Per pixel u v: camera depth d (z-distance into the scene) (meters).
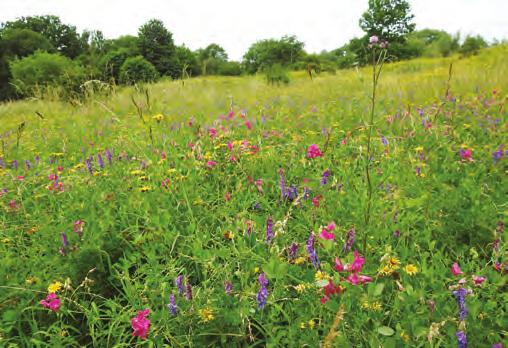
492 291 1.93
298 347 1.82
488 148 3.88
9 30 51.81
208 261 2.27
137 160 4.09
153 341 1.91
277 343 1.82
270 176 3.59
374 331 1.70
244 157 3.83
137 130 5.27
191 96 7.89
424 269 1.98
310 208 2.82
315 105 7.32
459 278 1.97
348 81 10.66
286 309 2.03
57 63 15.95
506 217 2.63
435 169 3.38
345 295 1.79
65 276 2.39
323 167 3.47
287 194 2.98
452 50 31.06
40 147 5.40
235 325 1.98
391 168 3.04
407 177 3.13
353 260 1.93
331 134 4.21
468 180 2.97
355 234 2.39
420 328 1.63
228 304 2.01
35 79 15.38
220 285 2.22
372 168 3.24
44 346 2.09
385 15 50.25
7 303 2.18
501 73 8.55
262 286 1.81
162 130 4.41
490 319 1.84
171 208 2.94
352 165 3.31
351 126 5.08
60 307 2.07
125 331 2.13
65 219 2.81
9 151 5.11
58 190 3.37
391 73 15.31
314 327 1.89
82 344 2.16
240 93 9.58
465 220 2.65
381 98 7.04
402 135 4.24
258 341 1.89
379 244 2.45
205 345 1.94
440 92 7.68
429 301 1.76
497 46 23.78
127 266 2.29
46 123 7.32
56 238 2.57
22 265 2.44
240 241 2.39
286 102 8.30
